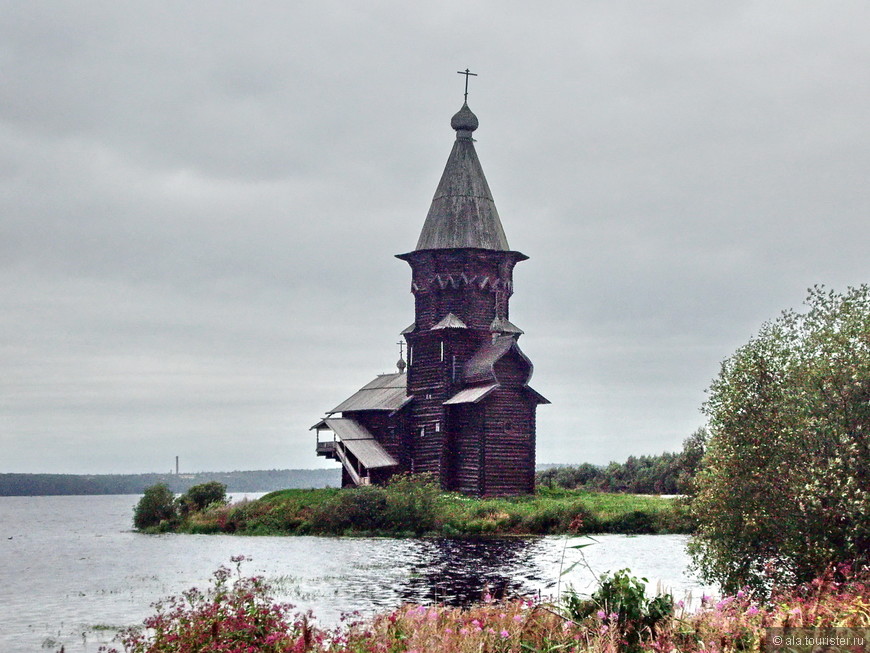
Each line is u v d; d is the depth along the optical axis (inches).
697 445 3208.7
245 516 3088.1
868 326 964.0
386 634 661.3
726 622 596.7
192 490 3499.0
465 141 3503.9
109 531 3668.8
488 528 2568.9
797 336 1029.2
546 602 714.8
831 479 919.7
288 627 693.9
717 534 1017.5
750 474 981.2
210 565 1956.2
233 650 642.8
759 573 993.5
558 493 3213.6
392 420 3462.1
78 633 1143.6
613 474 4658.0
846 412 953.5
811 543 913.5
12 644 1072.8
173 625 694.5
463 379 3257.9
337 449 3533.5
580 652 604.1
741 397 1017.5
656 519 2491.4
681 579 1384.1
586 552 1914.4
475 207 3420.3
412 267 3467.0
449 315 3312.0
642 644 614.9
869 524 890.1
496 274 3395.7
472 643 624.1
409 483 2810.0
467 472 3149.6
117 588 1589.6
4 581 1717.5
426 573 1612.9
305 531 2827.3
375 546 2255.2
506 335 3348.9
